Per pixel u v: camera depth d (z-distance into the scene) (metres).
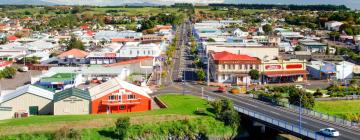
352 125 90.12
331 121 93.31
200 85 142.00
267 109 105.06
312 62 170.38
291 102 109.38
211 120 96.38
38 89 108.50
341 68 157.00
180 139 92.19
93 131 90.00
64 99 99.75
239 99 118.44
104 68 156.50
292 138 91.31
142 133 91.19
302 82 148.88
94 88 113.00
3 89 133.50
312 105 109.19
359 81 149.50
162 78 154.75
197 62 185.25
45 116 96.94
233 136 94.69
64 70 151.88
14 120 93.06
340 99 119.31
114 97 102.12
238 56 149.88
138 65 169.38
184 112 99.44
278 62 149.62
